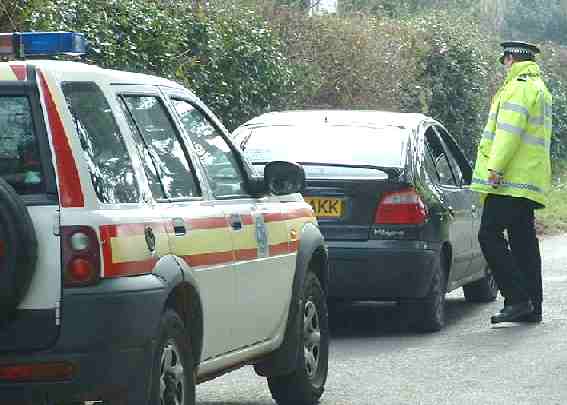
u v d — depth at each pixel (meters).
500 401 13.52
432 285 18.00
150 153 10.44
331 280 17.30
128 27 22.88
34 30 18.95
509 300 19.05
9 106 9.30
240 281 11.59
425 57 39.78
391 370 15.39
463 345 17.19
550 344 17.27
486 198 19.19
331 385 14.53
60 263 9.02
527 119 19.02
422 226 17.38
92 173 9.33
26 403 9.05
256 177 12.45
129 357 9.21
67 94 9.45
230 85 26.55
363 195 17.30
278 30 30.08
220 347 11.29
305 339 13.48
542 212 38.41
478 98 41.84
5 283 8.86
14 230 8.87
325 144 18.05
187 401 10.19
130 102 10.41
